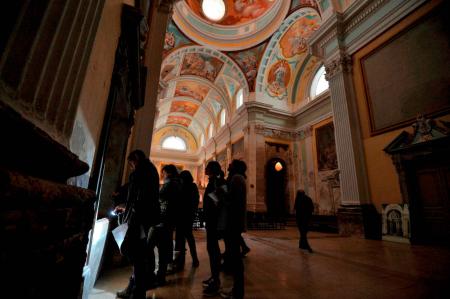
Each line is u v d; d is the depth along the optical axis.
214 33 15.14
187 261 3.66
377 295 2.19
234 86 17.95
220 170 2.71
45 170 0.75
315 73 14.89
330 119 12.62
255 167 13.99
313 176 13.30
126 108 3.20
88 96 1.20
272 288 2.39
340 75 7.96
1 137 0.50
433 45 5.74
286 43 14.41
